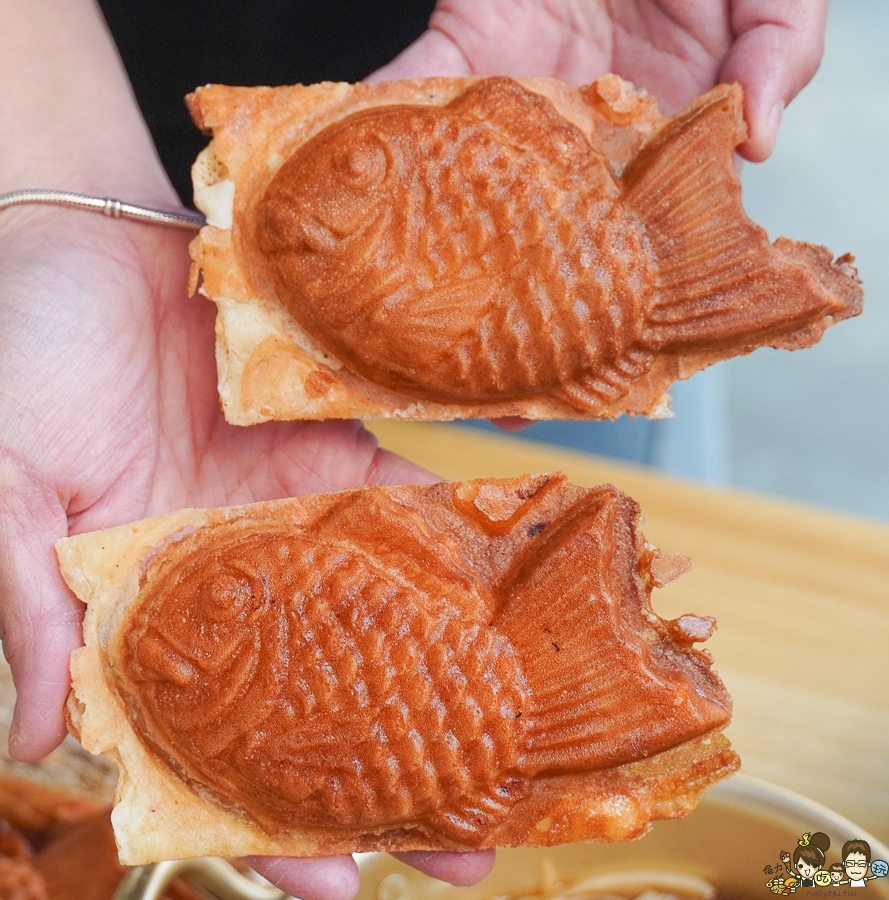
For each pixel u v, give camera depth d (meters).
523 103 0.47
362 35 0.58
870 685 0.53
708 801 0.46
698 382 0.66
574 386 0.48
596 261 0.47
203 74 0.58
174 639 0.44
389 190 0.46
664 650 0.45
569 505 0.46
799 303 0.47
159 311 0.50
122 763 0.45
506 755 0.44
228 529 0.46
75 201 0.49
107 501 0.49
